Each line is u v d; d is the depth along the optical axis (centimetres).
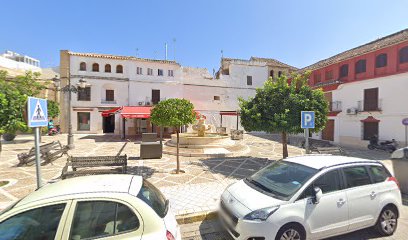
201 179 795
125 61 2741
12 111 642
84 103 2603
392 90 1650
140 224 263
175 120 780
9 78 2323
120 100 2722
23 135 2316
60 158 1124
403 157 706
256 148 1630
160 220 275
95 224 257
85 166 718
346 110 2019
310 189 398
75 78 2545
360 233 456
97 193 272
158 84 2881
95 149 1460
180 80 2989
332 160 471
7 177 793
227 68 3412
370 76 1800
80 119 2623
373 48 1748
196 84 3097
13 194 624
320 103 1059
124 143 1783
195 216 514
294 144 1902
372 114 1786
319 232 388
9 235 243
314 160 477
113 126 2770
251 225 361
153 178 798
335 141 2144
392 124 1647
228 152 1279
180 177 816
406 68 1566
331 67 2216
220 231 471
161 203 318
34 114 420
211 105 3161
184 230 475
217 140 1461
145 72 2827
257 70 3372
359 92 1908
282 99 1036
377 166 475
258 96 1097
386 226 448
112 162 743
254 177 496
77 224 254
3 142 1773
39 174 440
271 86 1090
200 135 1580
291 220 366
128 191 287
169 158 1153
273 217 361
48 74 3331
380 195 445
